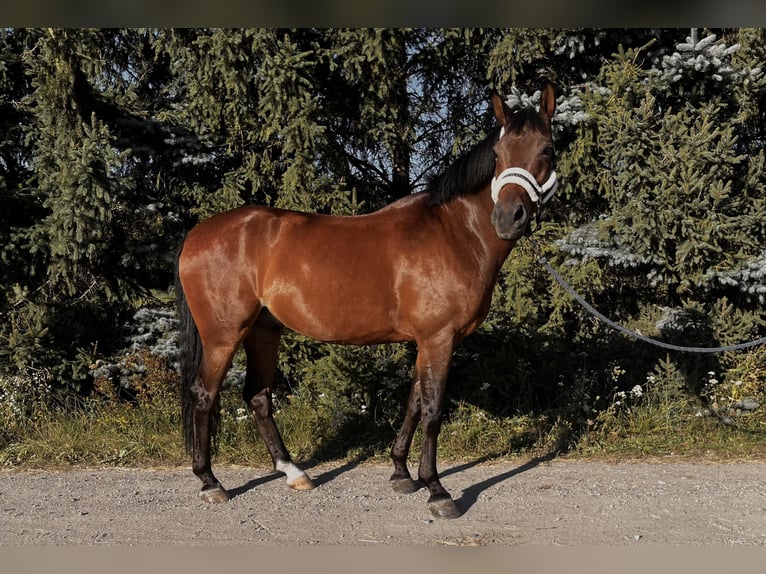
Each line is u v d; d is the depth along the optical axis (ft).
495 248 13.15
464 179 13.14
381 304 13.29
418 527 12.07
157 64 24.91
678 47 20.42
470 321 13.21
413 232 13.34
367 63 22.89
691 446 17.75
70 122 20.67
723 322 20.79
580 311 22.15
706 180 20.01
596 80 22.79
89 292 22.59
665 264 21.03
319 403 20.07
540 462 16.79
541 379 20.74
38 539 11.38
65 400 20.68
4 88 22.25
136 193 22.41
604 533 11.68
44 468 16.43
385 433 19.07
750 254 20.34
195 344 14.39
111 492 14.33
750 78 20.61
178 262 14.34
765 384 20.42
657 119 21.27
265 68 21.43
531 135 12.23
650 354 21.65
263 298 13.91
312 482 14.82
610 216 21.44
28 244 20.39
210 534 11.66
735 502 13.39
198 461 13.83
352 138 24.80
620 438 18.38
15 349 20.11
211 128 22.66
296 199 21.93
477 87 25.25
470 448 17.93
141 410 19.79
